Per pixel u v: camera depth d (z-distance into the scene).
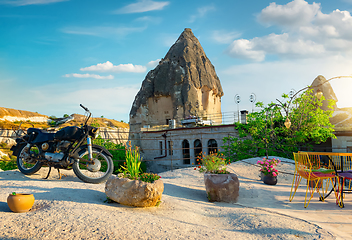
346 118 19.55
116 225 3.43
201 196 6.57
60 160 6.06
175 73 43.12
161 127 29.48
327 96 22.23
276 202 5.86
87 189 5.36
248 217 4.36
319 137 15.79
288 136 16.11
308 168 5.93
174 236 3.23
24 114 85.19
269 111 15.64
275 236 3.47
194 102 40.88
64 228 3.24
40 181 5.80
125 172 5.22
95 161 6.17
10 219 3.42
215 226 4.02
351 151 15.74
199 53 47.09
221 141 20.33
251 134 16.55
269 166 8.23
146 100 43.91
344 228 3.95
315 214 4.79
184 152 23.94
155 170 26.06
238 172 9.98
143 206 4.70
